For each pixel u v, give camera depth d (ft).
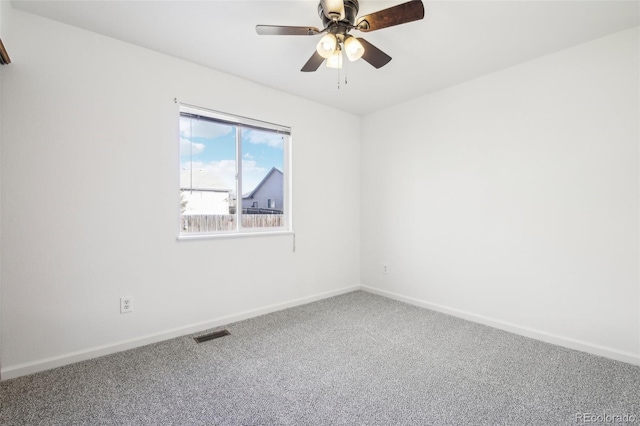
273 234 10.25
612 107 6.98
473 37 7.11
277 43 7.45
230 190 9.57
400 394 5.67
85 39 6.85
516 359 7.00
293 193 10.85
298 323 9.20
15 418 4.94
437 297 10.40
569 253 7.60
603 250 7.12
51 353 6.48
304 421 4.95
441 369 6.56
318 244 11.63
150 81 7.73
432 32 6.91
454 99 9.88
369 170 12.76
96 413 5.08
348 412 5.17
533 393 5.69
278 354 7.22
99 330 7.04
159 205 7.88
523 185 8.36
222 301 9.04
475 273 9.39
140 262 7.60
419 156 10.92
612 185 6.99
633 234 6.74
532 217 8.21
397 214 11.69
